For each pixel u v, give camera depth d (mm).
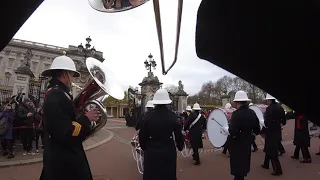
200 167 5980
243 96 4035
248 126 3840
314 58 809
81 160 2018
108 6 953
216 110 7297
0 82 43844
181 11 994
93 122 2373
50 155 1921
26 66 12195
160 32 1187
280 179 4742
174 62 1710
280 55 885
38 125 7297
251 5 812
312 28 756
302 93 896
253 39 907
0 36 766
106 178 5074
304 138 6031
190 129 6445
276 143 4992
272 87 962
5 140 6719
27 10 750
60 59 2236
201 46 971
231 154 3961
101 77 2625
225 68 1002
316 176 4910
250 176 4957
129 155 7652
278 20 808
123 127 19000
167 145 3148
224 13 867
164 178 3039
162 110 3314
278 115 4973
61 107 1952
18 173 5191
